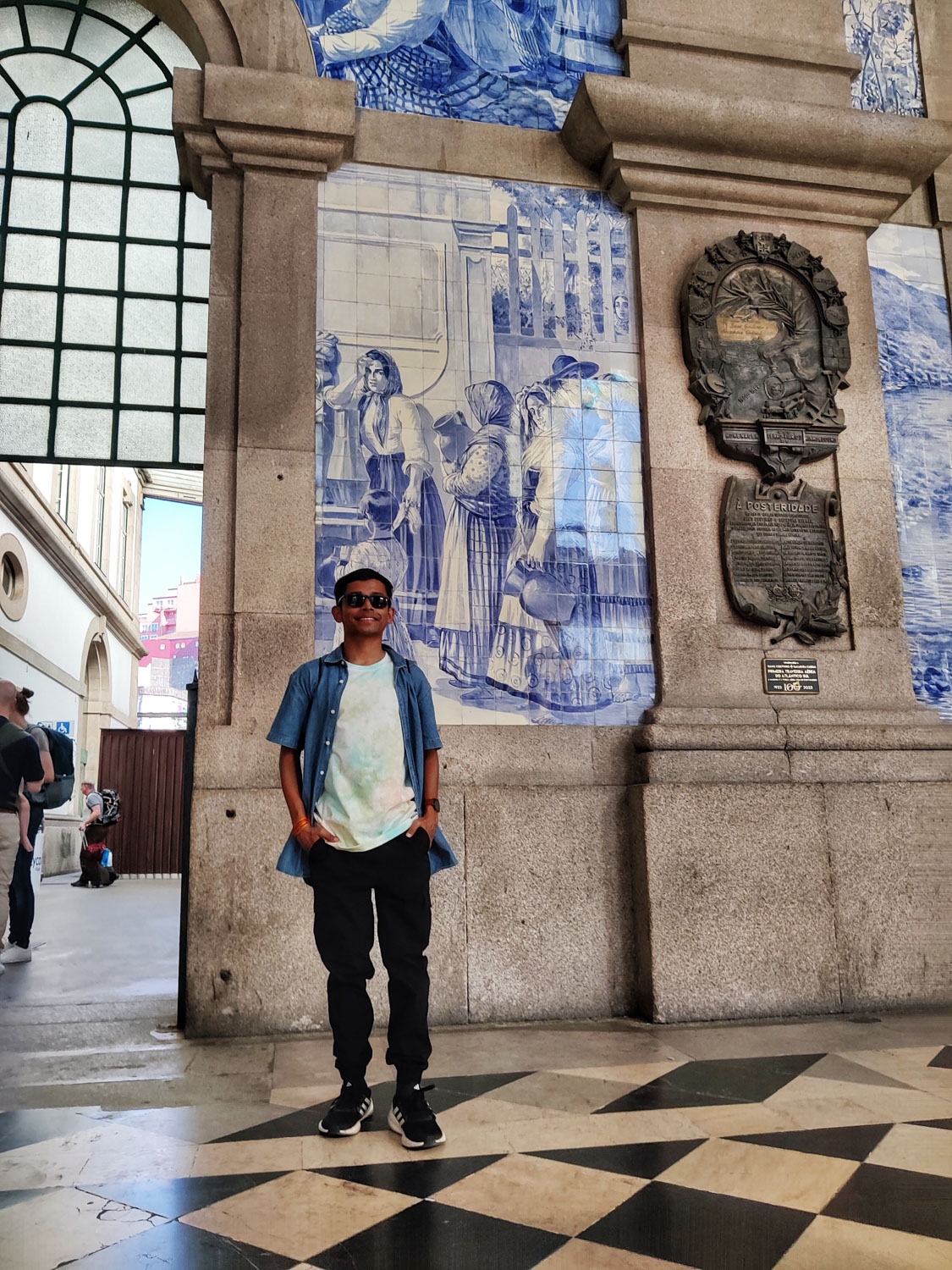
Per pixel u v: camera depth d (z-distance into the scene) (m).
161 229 5.67
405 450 4.89
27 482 12.85
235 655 4.45
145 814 18.14
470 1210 2.22
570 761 4.74
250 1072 3.50
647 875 4.49
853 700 5.14
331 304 4.95
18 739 5.54
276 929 4.20
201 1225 2.14
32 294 5.46
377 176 5.14
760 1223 2.14
